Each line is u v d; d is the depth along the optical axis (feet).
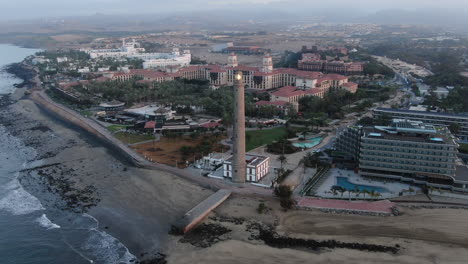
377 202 509.35
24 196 570.46
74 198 562.25
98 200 554.46
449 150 546.67
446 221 463.83
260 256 404.16
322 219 475.72
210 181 599.16
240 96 549.95
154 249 426.10
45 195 574.56
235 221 479.41
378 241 426.51
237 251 413.80
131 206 533.14
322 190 559.79
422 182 563.89
